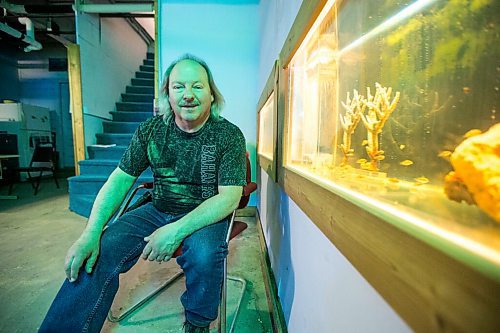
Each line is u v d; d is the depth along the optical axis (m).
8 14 4.64
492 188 0.23
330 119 0.70
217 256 0.96
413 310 0.30
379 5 0.48
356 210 0.44
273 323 1.29
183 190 1.16
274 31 1.74
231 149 1.14
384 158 0.44
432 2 0.34
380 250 0.36
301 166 1.00
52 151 4.65
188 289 0.97
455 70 0.30
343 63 0.62
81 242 0.92
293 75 1.13
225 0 3.03
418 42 0.37
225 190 1.08
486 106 0.26
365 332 0.46
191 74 1.05
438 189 0.31
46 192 4.36
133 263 1.03
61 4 4.27
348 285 0.54
